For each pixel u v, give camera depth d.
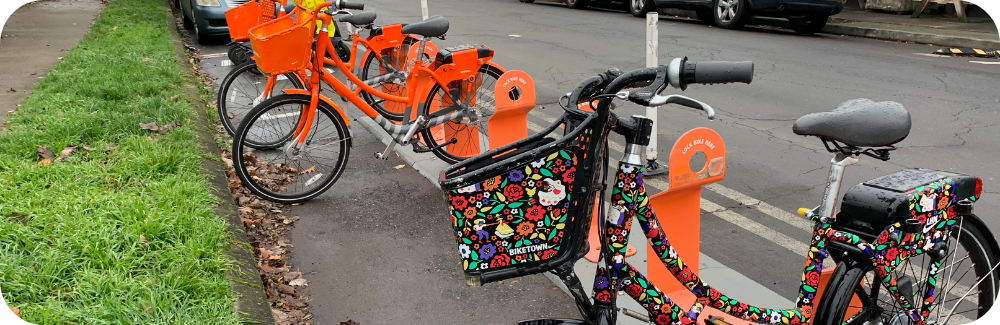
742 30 13.13
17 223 3.25
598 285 2.21
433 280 3.54
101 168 4.27
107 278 2.81
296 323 3.10
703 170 2.90
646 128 2.08
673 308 2.29
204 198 3.93
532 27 13.38
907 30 11.91
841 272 2.20
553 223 1.96
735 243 3.94
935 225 2.23
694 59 9.60
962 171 5.00
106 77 7.06
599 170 2.00
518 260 1.96
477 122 4.99
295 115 5.30
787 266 3.65
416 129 4.64
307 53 4.27
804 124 2.09
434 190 4.82
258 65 4.24
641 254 3.62
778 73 8.56
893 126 1.98
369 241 4.01
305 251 3.88
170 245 3.25
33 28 11.62
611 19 14.94
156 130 5.32
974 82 7.97
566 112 1.99
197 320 2.65
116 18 12.45
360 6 5.28
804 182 4.90
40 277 2.79
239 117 6.50
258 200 4.55
